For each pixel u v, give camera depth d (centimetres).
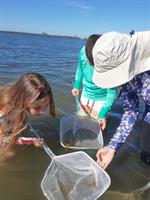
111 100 129
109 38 74
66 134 131
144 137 106
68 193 89
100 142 122
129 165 115
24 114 110
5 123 109
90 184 91
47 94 102
